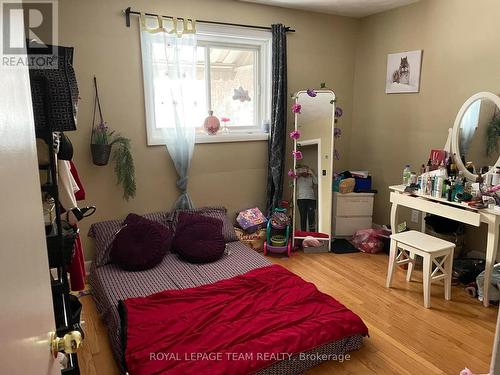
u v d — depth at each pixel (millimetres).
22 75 677
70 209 1856
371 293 2773
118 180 3047
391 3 3426
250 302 2209
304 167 3787
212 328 1962
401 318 2430
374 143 4012
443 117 3262
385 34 3730
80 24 2746
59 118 1504
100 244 2830
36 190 746
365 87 4047
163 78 3092
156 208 3305
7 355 496
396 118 3719
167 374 1629
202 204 3529
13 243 561
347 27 3973
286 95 3664
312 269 3217
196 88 3236
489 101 2844
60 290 1573
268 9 3482
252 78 3691
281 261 3398
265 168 3803
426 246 2588
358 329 2045
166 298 2250
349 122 4258
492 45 2830
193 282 2520
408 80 3535
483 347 2127
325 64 3939
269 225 3531
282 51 3514
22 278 600
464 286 2857
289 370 1855
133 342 1843
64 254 1634
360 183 3820
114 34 2877
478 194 2654
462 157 3059
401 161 3727
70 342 816
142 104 3080
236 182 3670
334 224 3883
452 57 3127
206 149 3443
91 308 2568
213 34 3287
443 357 2039
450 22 3105
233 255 2992
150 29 2959
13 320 534
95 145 2840
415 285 2902
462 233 3076
